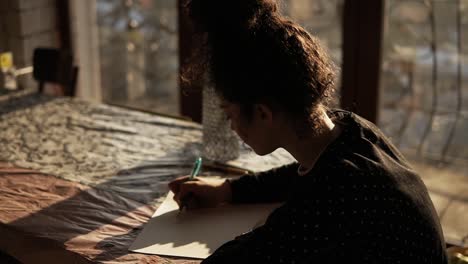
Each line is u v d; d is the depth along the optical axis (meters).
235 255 0.91
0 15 3.23
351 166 0.88
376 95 2.77
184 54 3.15
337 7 2.83
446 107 2.89
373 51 2.71
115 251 1.15
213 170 1.58
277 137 0.93
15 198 1.38
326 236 0.85
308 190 0.88
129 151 1.71
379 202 0.87
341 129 0.96
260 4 0.87
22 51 3.24
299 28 0.90
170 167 1.59
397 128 2.95
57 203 1.35
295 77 0.86
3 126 1.91
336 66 0.93
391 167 0.91
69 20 3.43
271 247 0.87
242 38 0.85
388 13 2.71
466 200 2.74
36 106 2.14
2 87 2.58
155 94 3.62
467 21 2.72
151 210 1.33
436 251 0.93
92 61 3.62
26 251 1.22
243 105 0.89
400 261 0.89
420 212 0.91
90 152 1.69
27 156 1.65
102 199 1.38
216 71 0.88
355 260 0.86
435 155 2.99
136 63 3.66
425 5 2.75
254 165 1.61
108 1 3.52
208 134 1.63
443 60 2.82
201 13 0.89
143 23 3.50
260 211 1.32
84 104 2.18
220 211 1.32
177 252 1.15
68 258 1.15
